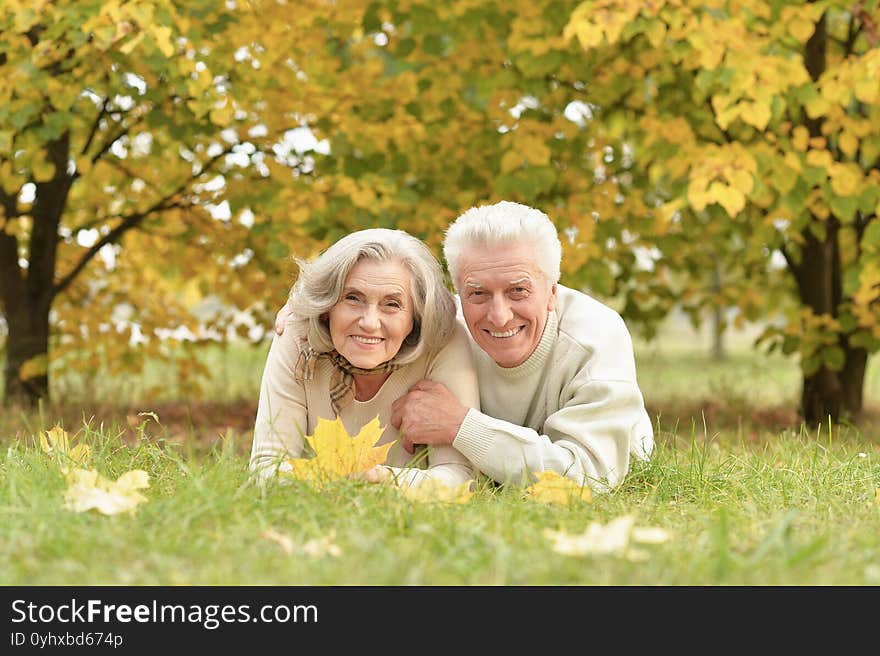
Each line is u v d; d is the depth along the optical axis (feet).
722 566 7.04
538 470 10.32
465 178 20.92
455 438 10.47
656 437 15.25
